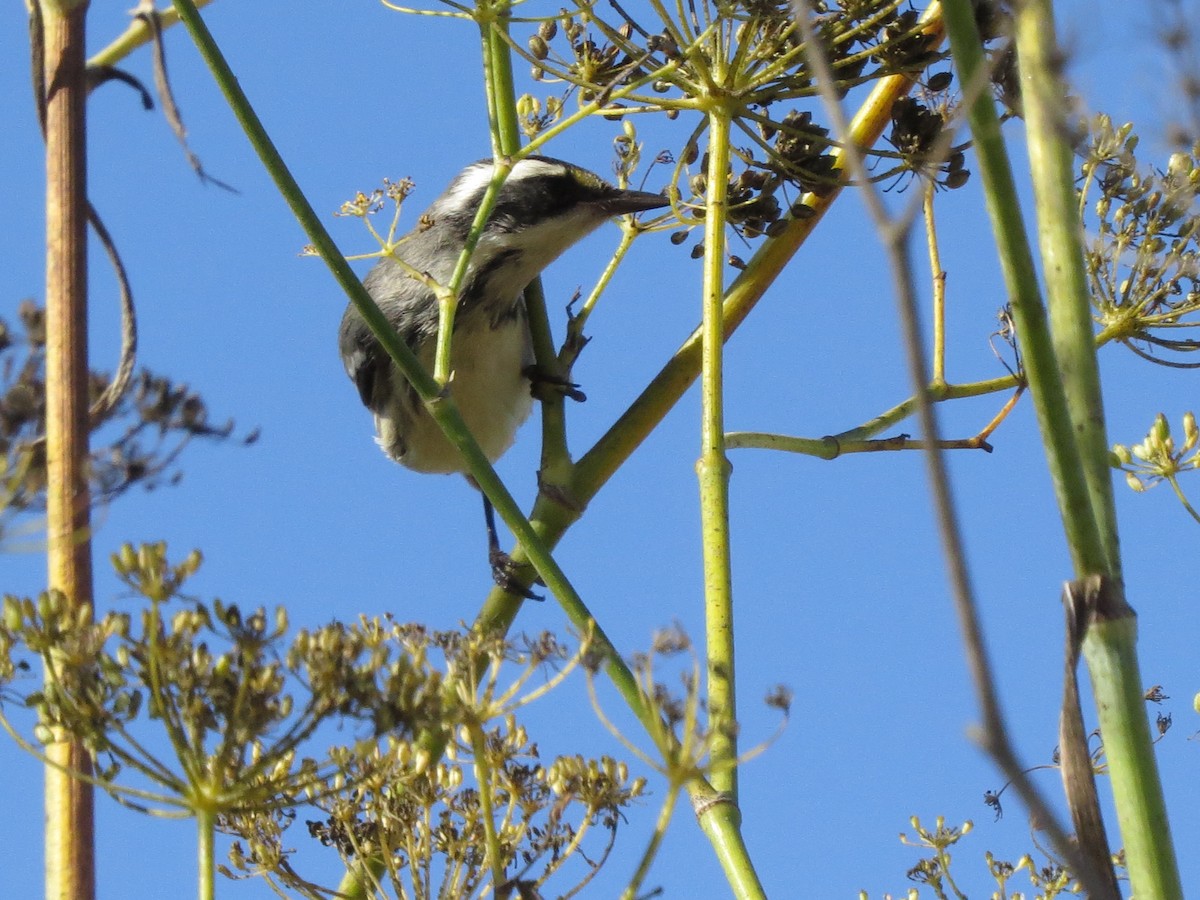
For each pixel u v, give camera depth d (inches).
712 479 163.2
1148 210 194.4
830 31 194.9
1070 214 123.0
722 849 136.6
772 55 191.2
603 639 145.7
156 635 114.6
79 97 126.3
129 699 115.0
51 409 111.0
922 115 197.0
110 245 122.3
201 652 114.7
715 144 185.3
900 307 71.5
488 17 190.4
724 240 178.7
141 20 144.0
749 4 179.3
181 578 115.5
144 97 131.1
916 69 196.2
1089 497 117.2
